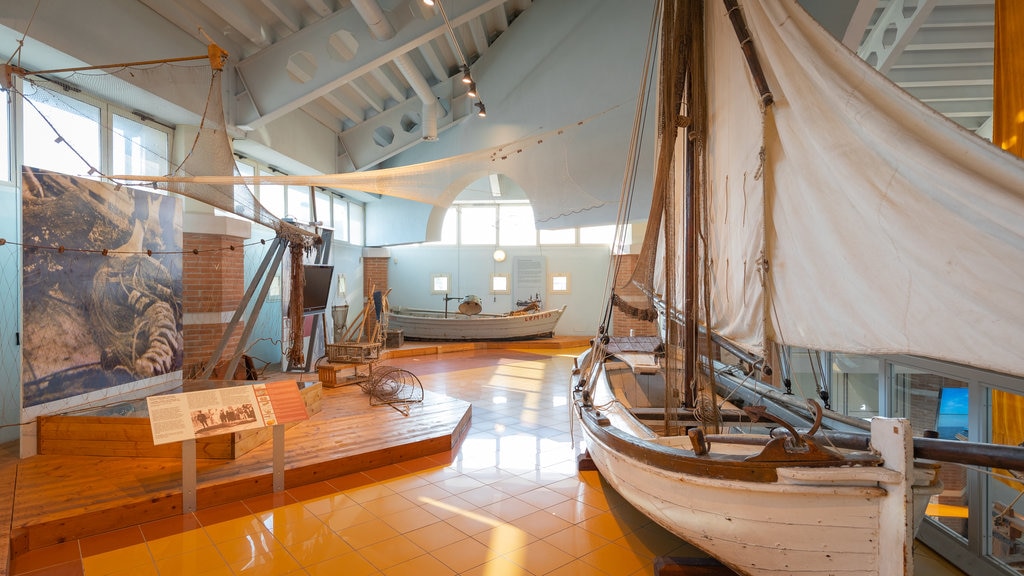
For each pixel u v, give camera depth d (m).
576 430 5.38
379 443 4.45
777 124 2.24
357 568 2.74
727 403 3.76
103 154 5.41
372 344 6.89
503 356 10.75
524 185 8.44
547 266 13.41
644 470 2.39
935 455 1.75
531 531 3.16
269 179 4.89
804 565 2.01
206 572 2.70
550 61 8.33
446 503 3.57
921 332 1.64
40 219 4.16
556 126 8.26
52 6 4.28
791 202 2.17
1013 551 2.53
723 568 2.52
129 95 5.34
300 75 6.82
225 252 6.76
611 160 7.76
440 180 6.65
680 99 3.15
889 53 5.12
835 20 4.85
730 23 2.65
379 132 9.87
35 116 4.77
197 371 6.30
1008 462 1.61
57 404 4.32
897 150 1.66
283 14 6.07
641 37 7.54
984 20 5.38
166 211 5.44
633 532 3.14
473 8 6.18
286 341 7.80
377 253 12.50
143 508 3.27
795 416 3.26
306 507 3.50
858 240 1.85
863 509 1.86
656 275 4.52
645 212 7.43
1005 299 1.43
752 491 2.00
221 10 5.50
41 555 2.86
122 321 4.89
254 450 4.29
